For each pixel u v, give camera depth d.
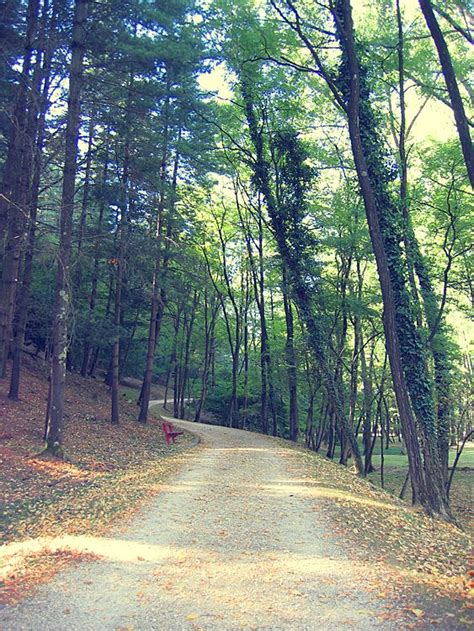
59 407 14.67
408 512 12.86
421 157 19.84
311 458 20.20
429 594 5.96
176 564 6.70
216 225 37.69
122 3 15.32
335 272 30.19
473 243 20.48
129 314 34.03
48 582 5.95
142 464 15.97
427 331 19.11
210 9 20.28
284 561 6.92
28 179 16.86
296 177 25.25
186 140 22.02
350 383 30.17
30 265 19.81
